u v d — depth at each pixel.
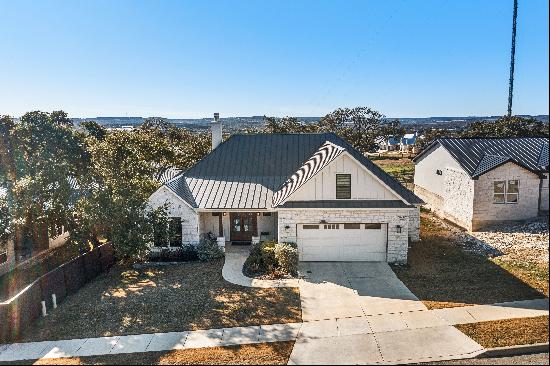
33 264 22.11
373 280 16.97
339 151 19.44
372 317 13.58
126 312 14.65
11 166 23.09
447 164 27.98
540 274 16.69
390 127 90.06
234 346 12.05
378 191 18.95
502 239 22.16
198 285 17.00
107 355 11.83
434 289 15.73
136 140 28.91
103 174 21.41
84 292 16.88
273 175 23.64
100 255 19.56
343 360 11.16
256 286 16.70
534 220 24.80
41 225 22.03
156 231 19.94
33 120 23.97
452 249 20.98
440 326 12.71
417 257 19.88
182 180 23.25
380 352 11.47
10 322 13.02
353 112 87.19
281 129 62.72
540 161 25.42
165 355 11.69
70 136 24.88
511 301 14.23
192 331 13.08
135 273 19.05
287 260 18.03
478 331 12.24
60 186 20.27
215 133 26.30
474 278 16.67
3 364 11.52
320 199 19.19
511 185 24.50
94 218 18.58
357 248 19.42
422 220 28.05
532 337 11.71
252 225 22.98
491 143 28.05
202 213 22.50
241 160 24.58
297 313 14.09
